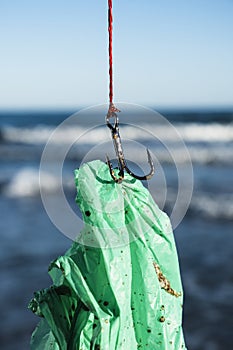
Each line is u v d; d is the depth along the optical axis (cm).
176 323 138
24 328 680
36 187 1809
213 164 2362
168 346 135
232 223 1320
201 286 841
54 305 130
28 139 3541
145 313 135
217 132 3716
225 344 628
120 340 126
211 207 1478
